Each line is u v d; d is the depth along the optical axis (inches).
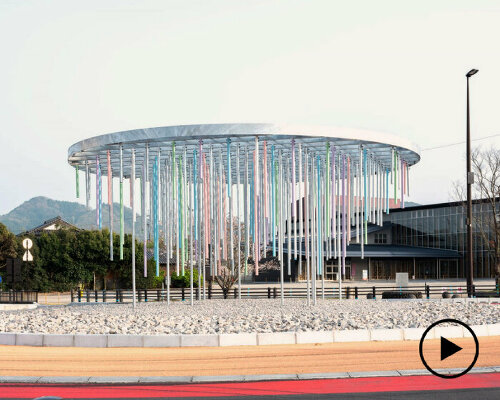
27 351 568.4
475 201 2516.0
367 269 2691.9
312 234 1037.2
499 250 1667.1
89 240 2139.5
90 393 402.0
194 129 890.1
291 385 421.1
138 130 916.6
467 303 1095.6
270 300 1202.0
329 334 618.2
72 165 1114.1
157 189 1023.0
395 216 3083.2
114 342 593.6
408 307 992.9
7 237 2113.7
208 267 1389.0
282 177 1027.3
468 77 1371.8
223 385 423.2
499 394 391.2
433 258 2768.2
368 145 1011.3
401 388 408.8
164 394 396.8
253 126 888.9
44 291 2129.7
